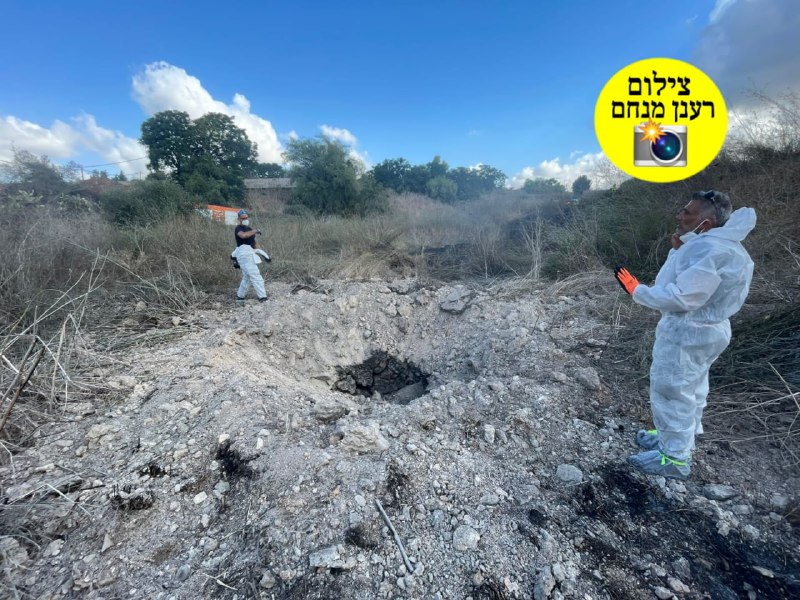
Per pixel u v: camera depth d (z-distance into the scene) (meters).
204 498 2.18
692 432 2.15
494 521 2.01
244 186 23.00
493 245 7.87
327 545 1.87
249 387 3.13
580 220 7.40
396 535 1.92
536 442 2.57
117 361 3.53
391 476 2.25
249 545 1.89
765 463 2.33
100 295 5.12
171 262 6.55
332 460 2.35
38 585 1.74
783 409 2.66
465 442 2.61
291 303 5.40
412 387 4.67
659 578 1.76
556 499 2.16
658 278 2.16
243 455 2.40
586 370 3.26
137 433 2.63
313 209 17.41
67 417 2.76
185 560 1.86
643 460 2.31
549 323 4.48
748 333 3.17
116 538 1.94
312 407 3.03
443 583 1.73
